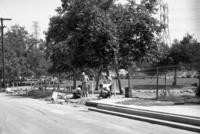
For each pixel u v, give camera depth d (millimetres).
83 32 27531
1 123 12500
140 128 10961
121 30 27750
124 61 29422
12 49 59844
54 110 17281
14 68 56469
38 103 22500
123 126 11445
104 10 28766
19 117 14266
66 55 35438
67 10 32250
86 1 27625
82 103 20781
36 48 62844
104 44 26703
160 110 13586
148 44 27953
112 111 15797
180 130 10484
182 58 42531
